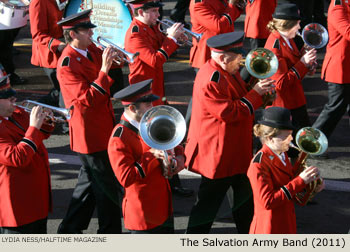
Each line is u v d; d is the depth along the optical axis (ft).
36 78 80.79
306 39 47.09
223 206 48.55
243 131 38.32
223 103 36.78
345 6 52.60
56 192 51.11
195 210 39.60
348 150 58.95
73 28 40.73
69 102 40.78
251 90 37.47
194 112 38.83
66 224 42.52
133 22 48.96
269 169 33.40
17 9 72.54
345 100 54.95
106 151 41.32
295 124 49.26
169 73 82.48
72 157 58.34
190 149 39.11
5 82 33.55
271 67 36.86
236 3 56.49
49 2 56.39
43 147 36.45
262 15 70.59
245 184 39.50
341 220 46.16
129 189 34.12
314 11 91.81
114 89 62.54
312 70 46.75
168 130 31.76
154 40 49.14
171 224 35.76
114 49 41.42
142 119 31.68
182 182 52.95
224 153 37.78
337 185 51.70
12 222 34.53
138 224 34.22
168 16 105.19
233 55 36.88
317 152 33.01
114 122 42.68
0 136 33.91
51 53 56.70
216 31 55.93
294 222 34.58
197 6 56.03
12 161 33.24
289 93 47.47
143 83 33.83
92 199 42.57
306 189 33.78
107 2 54.90
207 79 37.11
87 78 41.39
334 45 54.24
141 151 33.88
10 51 76.64
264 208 33.14
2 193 34.47
